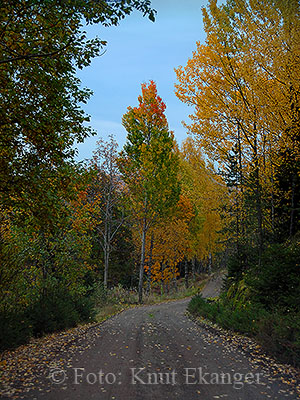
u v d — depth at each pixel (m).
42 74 7.03
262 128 10.66
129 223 29.48
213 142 12.11
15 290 10.27
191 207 34.22
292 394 4.62
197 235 35.84
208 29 10.59
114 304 22.56
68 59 7.02
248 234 15.24
